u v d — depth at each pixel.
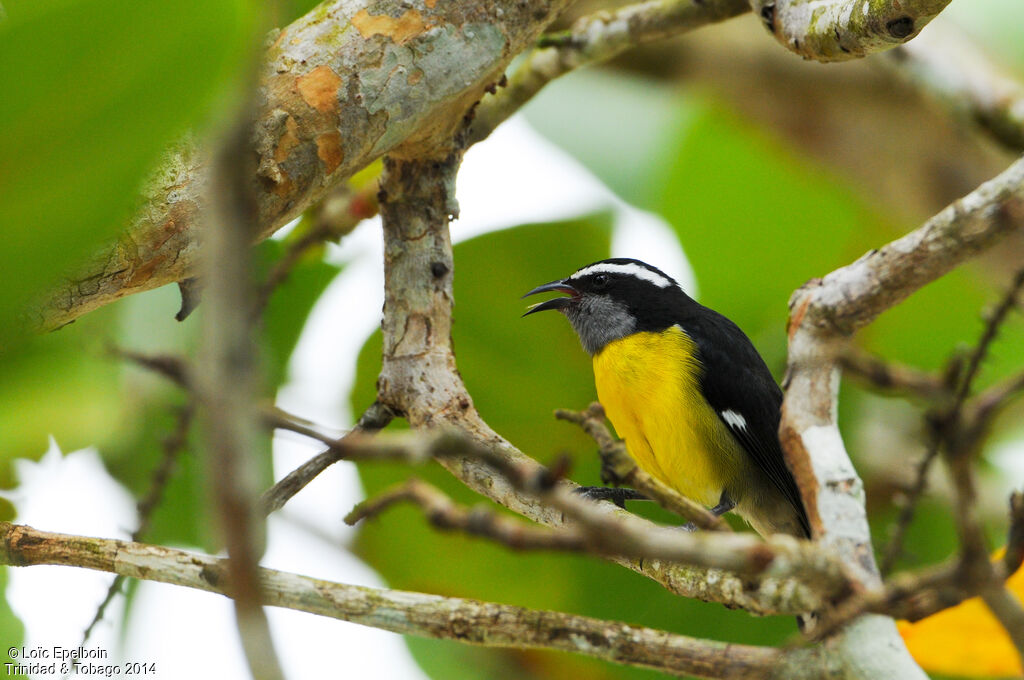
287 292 13.02
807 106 15.48
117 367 9.69
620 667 12.12
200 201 6.70
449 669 12.68
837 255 14.88
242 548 3.24
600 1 14.06
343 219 10.98
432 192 9.58
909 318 14.16
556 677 12.61
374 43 7.47
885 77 15.35
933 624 8.99
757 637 12.01
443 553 12.99
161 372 4.09
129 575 7.23
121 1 2.89
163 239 6.62
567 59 10.94
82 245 3.21
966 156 15.52
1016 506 5.24
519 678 12.69
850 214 14.63
